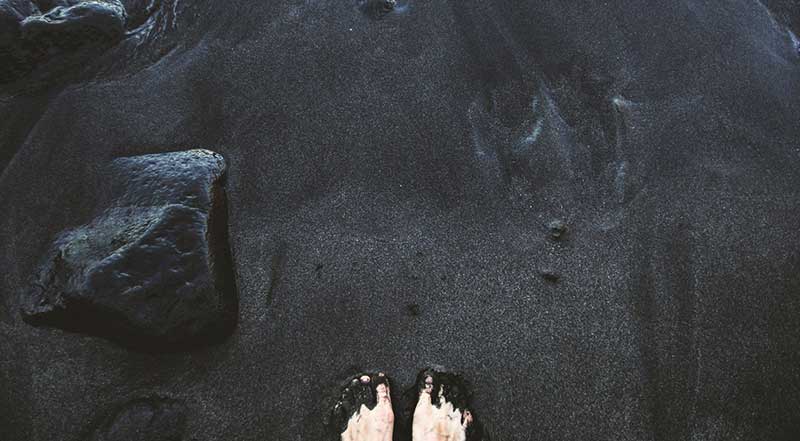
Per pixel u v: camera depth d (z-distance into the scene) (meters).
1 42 1.53
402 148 1.54
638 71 1.62
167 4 1.68
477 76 1.61
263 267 1.44
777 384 1.38
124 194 1.45
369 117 1.57
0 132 1.52
